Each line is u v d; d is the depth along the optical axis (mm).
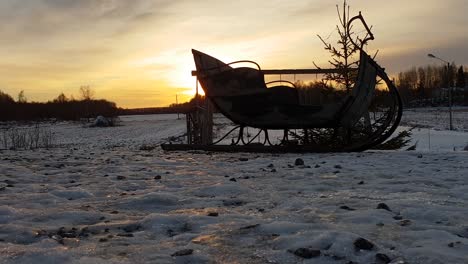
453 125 46219
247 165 7316
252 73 9586
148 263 2693
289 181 5629
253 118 9562
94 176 6324
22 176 6227
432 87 124688
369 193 4750
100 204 4438
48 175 6387
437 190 4812
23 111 93875
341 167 6793
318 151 9250
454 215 3676
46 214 3908
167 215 3756
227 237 3201
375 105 10992
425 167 6605
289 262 2734
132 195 4867
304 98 11766
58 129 51562
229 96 9578
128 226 3580
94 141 29828
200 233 3322
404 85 109125
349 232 3143
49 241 3084
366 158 7918
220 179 5898
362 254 2805
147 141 27547
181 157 8789
